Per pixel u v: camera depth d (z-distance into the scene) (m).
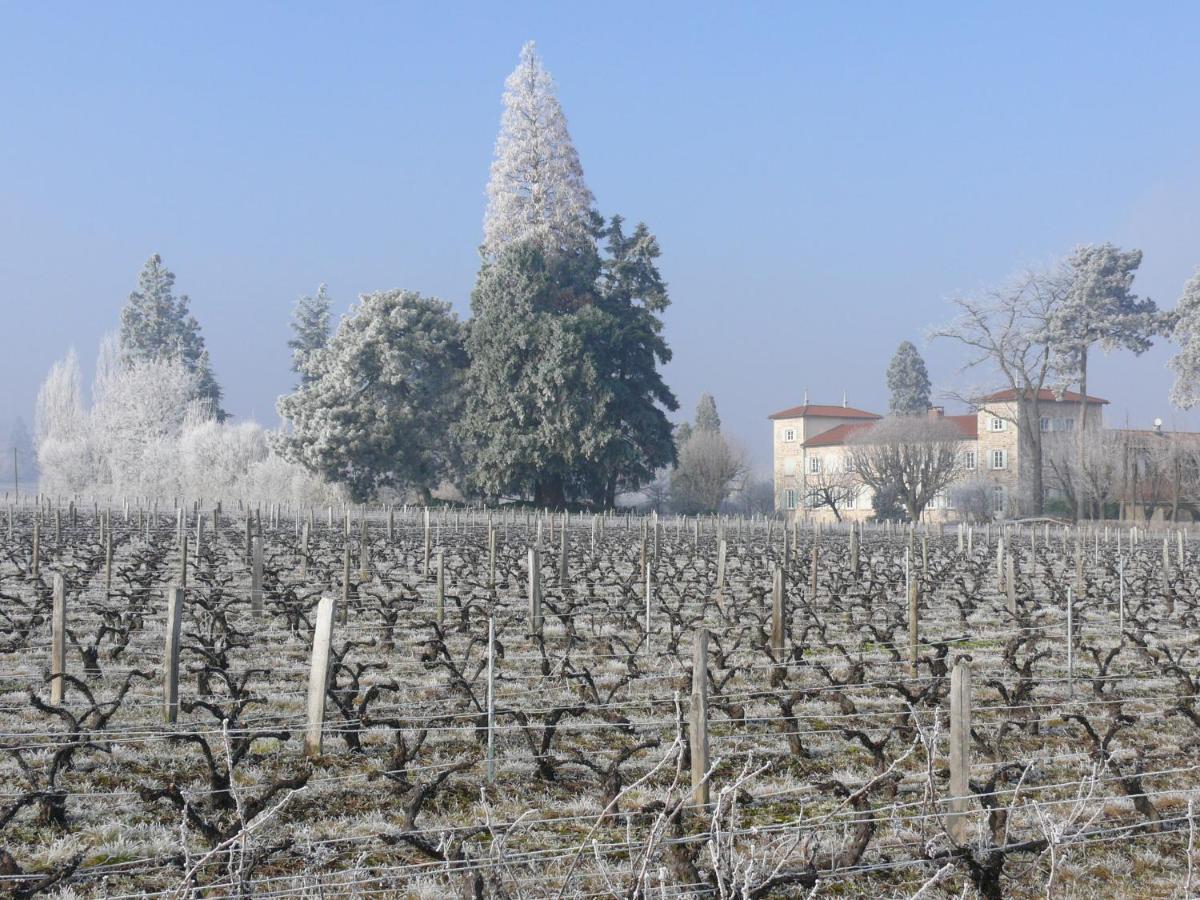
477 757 12.80
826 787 9.91
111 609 20.36
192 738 11.11
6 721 14.01
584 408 68.38
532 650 20.09
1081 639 22.88
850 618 24.83
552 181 78.00
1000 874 8.84
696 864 8.98
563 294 75.50
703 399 125.69
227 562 35.19
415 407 71.62
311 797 11.16
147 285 113.62
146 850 9.70
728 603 27.97
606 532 55.88
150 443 84.56
